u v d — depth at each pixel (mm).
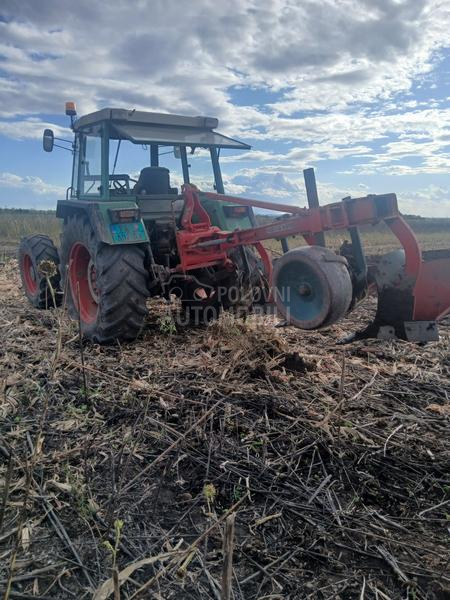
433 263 3438
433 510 2266
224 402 3223
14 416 3148
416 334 3543
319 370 3854
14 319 5520
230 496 2367
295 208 3984
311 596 1813
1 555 1993
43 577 1899
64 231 5336
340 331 5055
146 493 2393
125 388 3492
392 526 2168
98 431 2961
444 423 3014
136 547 2043
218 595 1800
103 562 1971
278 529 2148
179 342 4660
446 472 2523
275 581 1873
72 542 2076
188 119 5211
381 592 1827
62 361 3998
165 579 1881
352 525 2172
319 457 2652
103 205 4570
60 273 5672
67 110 5625
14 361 4070
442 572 1910
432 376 3762
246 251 4965
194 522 2201
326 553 2016
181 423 3023
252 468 2570
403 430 2934
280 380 3586
